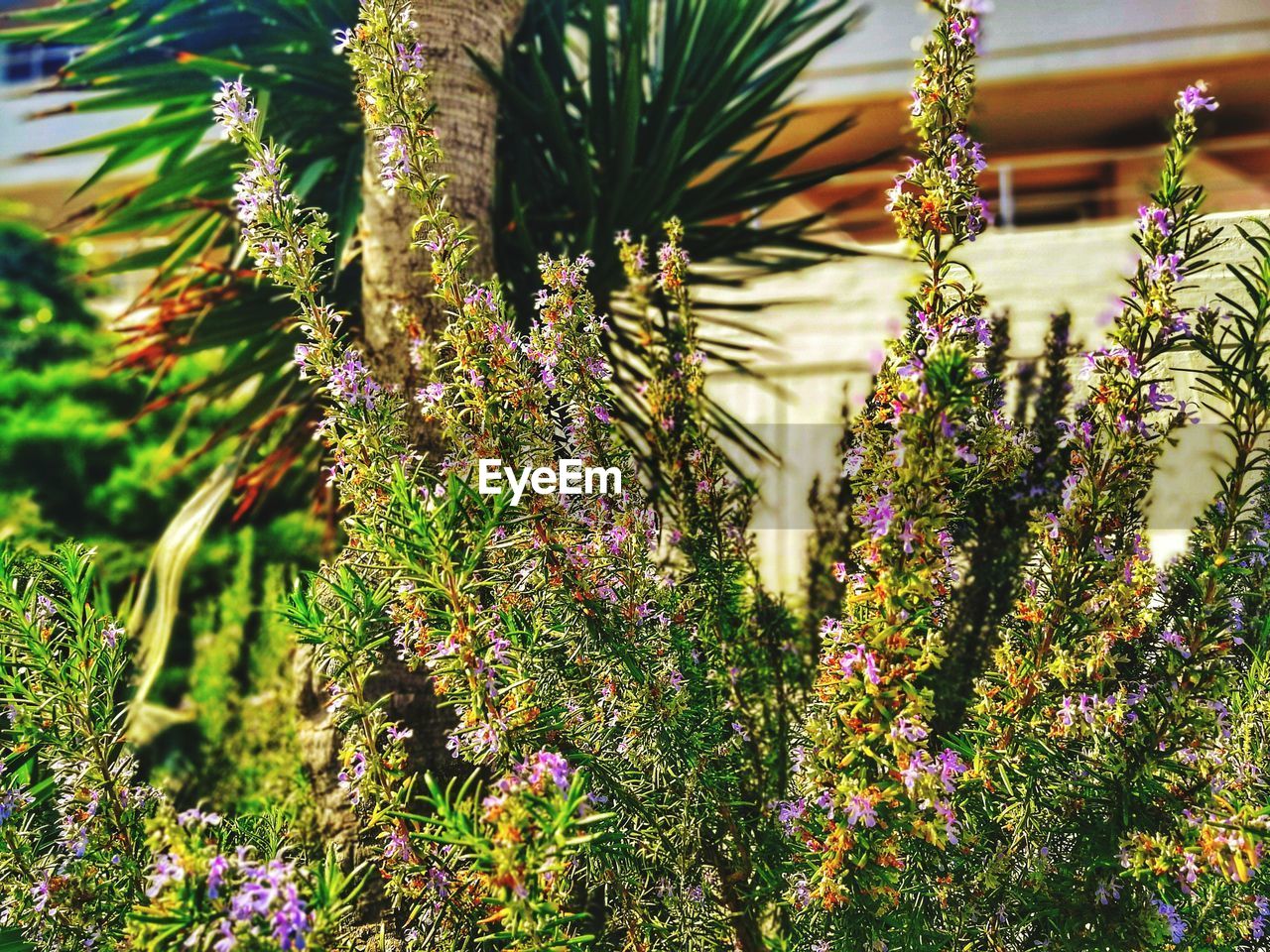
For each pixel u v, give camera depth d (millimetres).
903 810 1305
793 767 1792
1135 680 1502
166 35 3305
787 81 3383
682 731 1510
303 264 1512
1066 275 5090
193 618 4496
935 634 1305
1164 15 7531
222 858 1135
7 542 1543
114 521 5312
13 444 5414
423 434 2322
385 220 2484
